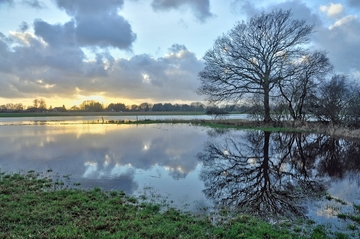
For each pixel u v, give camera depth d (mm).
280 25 29641
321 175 10391
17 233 4855
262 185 8875
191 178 9500
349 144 18719
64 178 9047
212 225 5531
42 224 5277
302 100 28625
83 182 8633
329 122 26359
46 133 24438
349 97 23938
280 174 10453
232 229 5289
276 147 17234
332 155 14773
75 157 12859
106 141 18797
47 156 13055
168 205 6777
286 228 5590
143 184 8602
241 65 31688
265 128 28344
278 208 6766
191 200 7219
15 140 19125
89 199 6812
